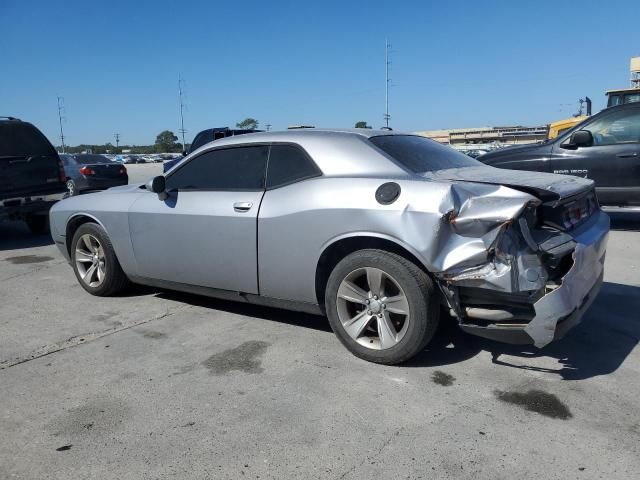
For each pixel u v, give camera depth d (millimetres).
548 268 3232
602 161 8023
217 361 3799
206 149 4492
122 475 2568
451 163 4180
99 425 3002
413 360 3727
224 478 2529
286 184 3998
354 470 2561
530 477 2480
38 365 3799
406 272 3416
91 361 3850
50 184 9484
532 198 3154
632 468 2531
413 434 2842
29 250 8320
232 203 4188
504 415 3012
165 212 4578
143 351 4008
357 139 3920
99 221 5137
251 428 2932
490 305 3309
